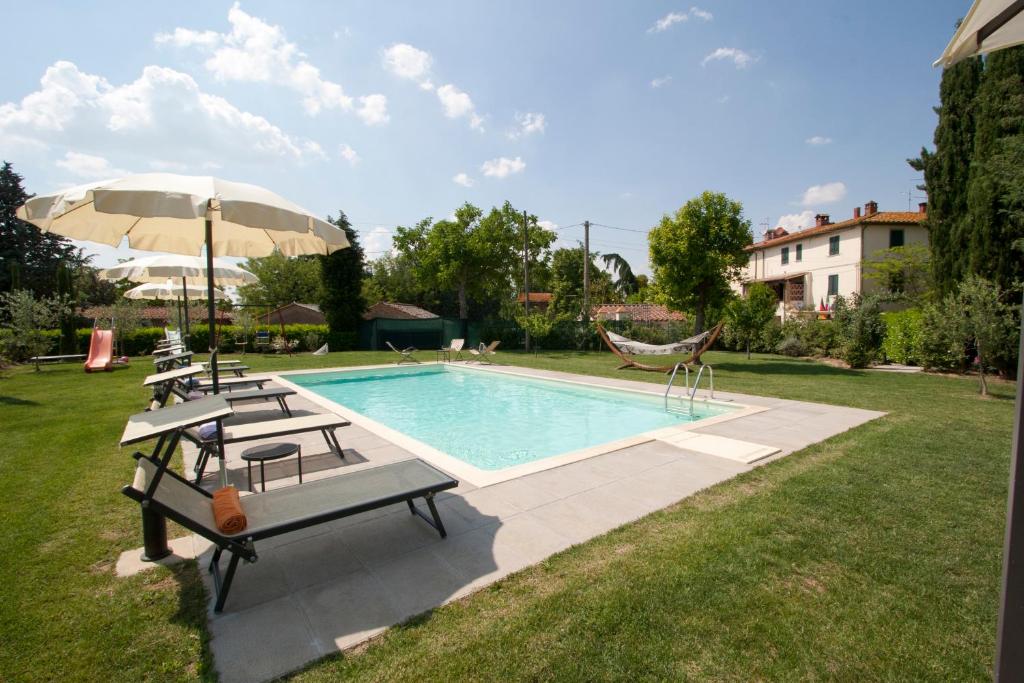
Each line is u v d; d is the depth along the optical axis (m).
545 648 2.40
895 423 7.44
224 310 32.38
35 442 6.29
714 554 3.34
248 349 24.53
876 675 2.25
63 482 4.79
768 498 4.38
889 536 3.62
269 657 2.34
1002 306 10.05
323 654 2.37
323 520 2.98
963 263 13.39
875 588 2.94
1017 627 1.36
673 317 34.25
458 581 3.02
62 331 19.45
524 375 14.76
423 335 28.67
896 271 24.08
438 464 5.46
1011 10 1.97
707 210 16.08
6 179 32.94
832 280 28.02
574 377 14.02
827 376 13.65
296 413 8.39
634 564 3.21
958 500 4.34
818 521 3.89
